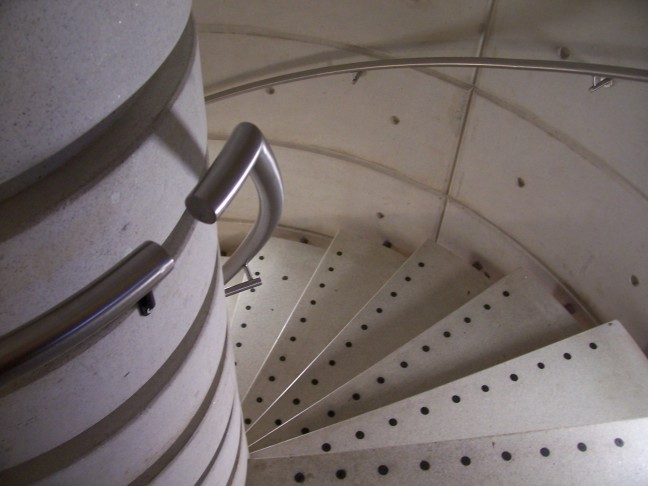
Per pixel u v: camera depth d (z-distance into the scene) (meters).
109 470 1.79
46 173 1.13
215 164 1.39
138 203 1.30
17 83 0.95
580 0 3.14
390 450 3.27
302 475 3.24
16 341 1.06
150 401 1.74
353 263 5.32
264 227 2.02
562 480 3.15
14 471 1.60
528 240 4.50
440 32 3.85
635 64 3.08
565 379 3.66
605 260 3.94
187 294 1.69
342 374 4.39
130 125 1.25
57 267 1.19
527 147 4.02
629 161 3.41
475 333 4.14
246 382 4.86
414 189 4.98
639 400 3.57
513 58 3.48
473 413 3.56
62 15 0.96
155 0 1.16
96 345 1.40
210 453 2.37
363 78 4.39
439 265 4.91
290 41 4.32
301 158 5.18
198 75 1.48
